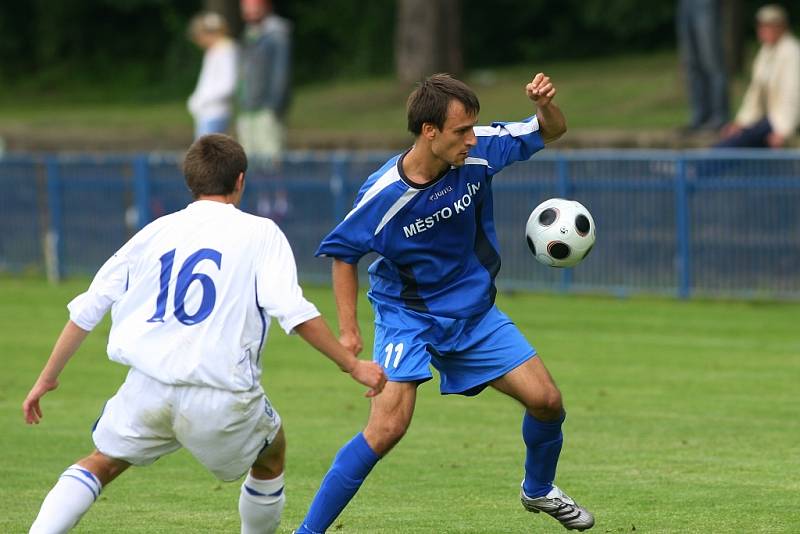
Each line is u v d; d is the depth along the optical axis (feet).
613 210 148.56
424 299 60.18
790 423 89.51
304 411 96.84
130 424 53.06
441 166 58.65
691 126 182.80
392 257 59.67
